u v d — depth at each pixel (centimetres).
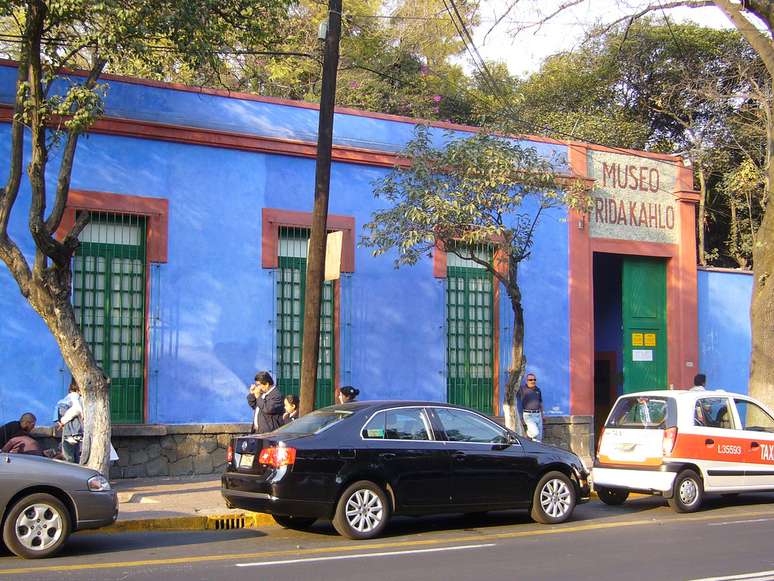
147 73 1498
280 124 1627
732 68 2786
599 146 1978
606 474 1338
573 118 2712
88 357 1192
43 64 1288
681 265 2061
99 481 923
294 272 1623
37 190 1143
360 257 1677
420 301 1731
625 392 2014
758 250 1692
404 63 2880
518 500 1139
